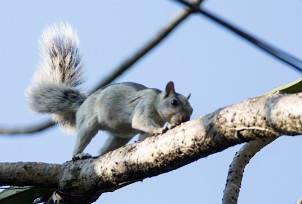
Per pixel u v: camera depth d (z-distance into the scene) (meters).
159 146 7.31
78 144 12.11
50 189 8.99
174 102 11.47
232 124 6.29
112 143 12.52
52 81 13.73
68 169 8.56
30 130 8.73
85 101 12.30
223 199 7.80
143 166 7.62
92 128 12.08
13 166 8.65
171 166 7.41
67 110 13.20
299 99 5.45
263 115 5.84
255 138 6.20
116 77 6.31
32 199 9.09
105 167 8.05
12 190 8.95
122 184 8.29
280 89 7.33
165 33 5.50
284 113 5.52
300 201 7.13
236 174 7.94
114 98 12.07
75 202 8.77
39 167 8.65
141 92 11.95
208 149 6.83
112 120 12.04
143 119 11.59
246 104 6.20
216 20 2.98
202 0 4.26
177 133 7.12
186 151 7.03
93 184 8.34
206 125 6.67
